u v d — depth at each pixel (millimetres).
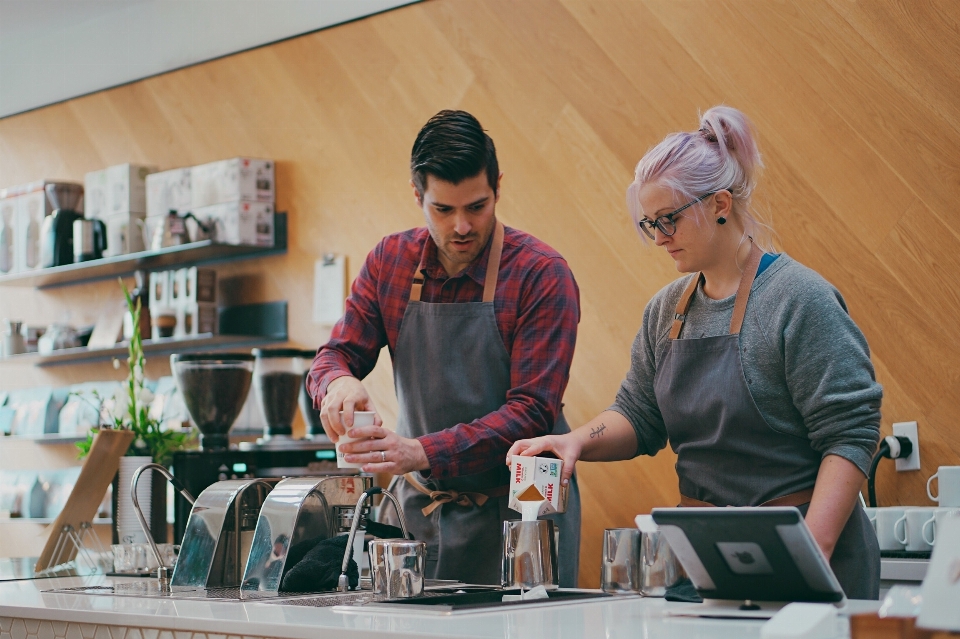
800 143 2938
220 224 4102
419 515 2379
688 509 1369
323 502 1951
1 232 4895
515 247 2379
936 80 2742
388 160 3863
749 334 1791
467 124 2189
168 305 4285
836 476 1638
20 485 4492
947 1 2730
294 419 3920
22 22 4867
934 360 2697
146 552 2338
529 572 1664
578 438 1964
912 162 2766
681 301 1931
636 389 2074
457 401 2367
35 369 5039
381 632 1242
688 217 1791
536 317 2309
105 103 4801
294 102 4141
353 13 3959
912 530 2484
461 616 1398
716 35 3113
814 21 2938
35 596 1928
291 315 4105
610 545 1681
